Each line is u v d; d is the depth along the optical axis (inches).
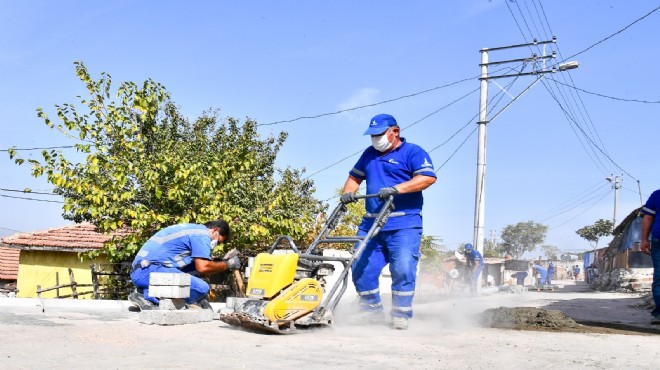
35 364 140.6
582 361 163.9
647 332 256.5
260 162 634.8
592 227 2977.4
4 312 254.5
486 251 3171.8
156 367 140.9
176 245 264.8
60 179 425.4
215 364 147.3
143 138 470.9
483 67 818.2
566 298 600.1
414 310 351.9
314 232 610.9
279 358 158.4
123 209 442.3
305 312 215.8
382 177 250.8
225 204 457.1
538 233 3752.5
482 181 796.6
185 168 441.7
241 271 509.7
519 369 150.5
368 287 251.8
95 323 225.9
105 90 453.1
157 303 263.7
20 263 770.8
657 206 319.3
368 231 247.9
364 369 145.6
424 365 153.0
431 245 976.9
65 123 438.6
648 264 1135.0
